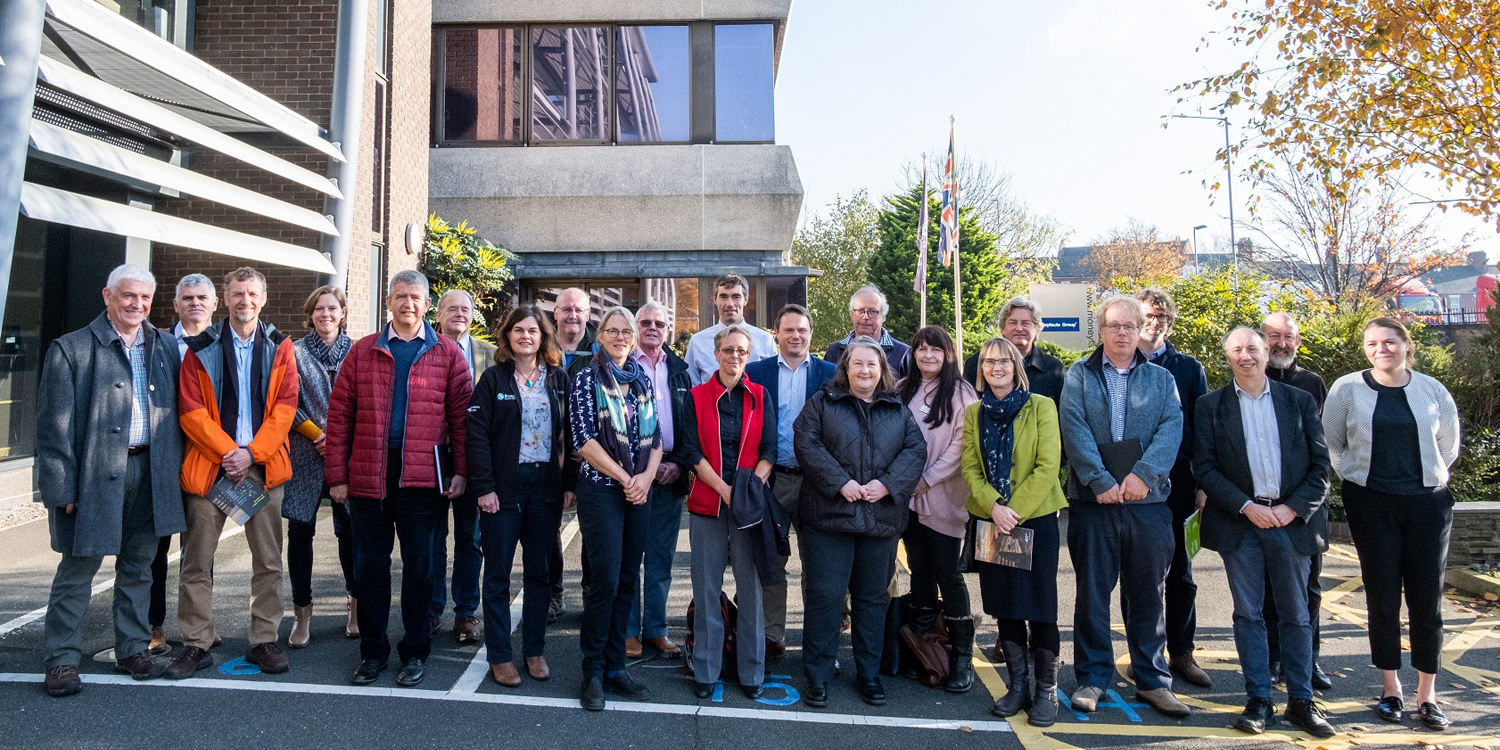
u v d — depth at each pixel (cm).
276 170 775
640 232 1355
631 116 1377
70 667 389
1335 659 494
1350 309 1051
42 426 380
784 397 475
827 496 409
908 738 376
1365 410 418
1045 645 400
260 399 435
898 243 3055
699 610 418
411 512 414
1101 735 384
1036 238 4003
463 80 1379
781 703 411
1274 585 404
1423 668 403
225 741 349
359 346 423
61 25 627
